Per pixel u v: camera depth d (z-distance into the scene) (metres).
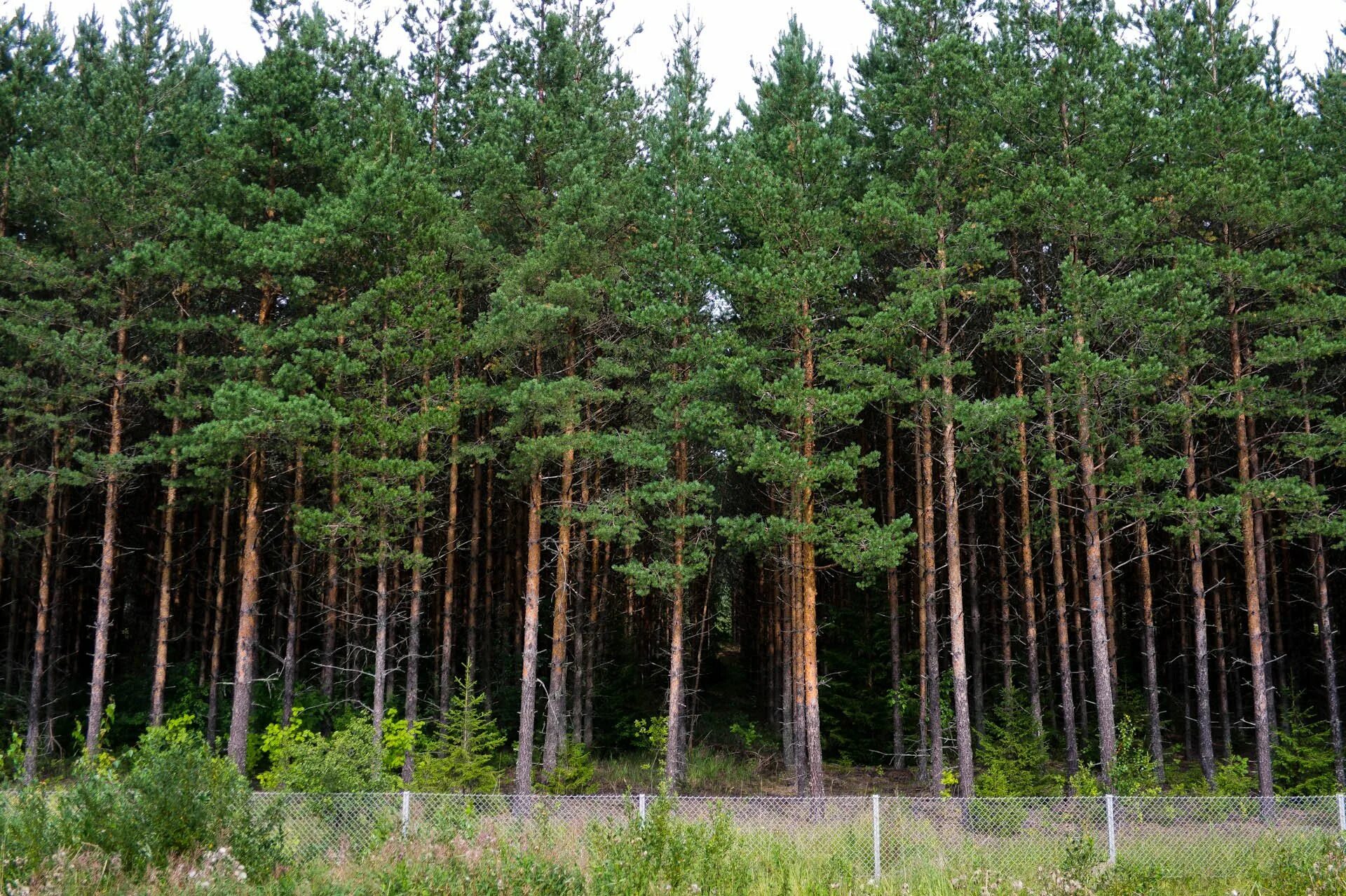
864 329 22.06
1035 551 29.44
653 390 23.77
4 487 22.16
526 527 31.58
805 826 14.77
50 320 22.09
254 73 23.83
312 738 19.20
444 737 22.14
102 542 22.56
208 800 10.14
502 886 9.23
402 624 30.61
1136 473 20.92
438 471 22.94
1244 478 22.12
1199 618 22.62
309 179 24.58
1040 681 29.59
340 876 9.70
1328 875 11.68
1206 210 22.31
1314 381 25.12
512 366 22.81
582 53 28.45
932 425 24.64
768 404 21.22
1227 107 22.78
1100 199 20.75
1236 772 21.59
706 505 25.17
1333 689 22.91
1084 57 22.70
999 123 22.95
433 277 22.39
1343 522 20.83
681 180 23.31
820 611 32.69
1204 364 23.19
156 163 25.02
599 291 22.81
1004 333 21.75
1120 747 22.92
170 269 21.31
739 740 29.03
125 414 23.91
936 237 21.80
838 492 22.06
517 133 24.03
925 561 24.47
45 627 23.97
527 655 21.75
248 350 22.03
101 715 23.80
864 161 25.30
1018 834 14.88
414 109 27.52
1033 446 24.56
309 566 29.61
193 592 30.78
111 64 27.56
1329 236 21.73
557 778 21.55
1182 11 25.52
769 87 23.81
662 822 11.02
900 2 24.02
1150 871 11.89
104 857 9.04
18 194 23.75
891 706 28.00
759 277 21.06
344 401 21.44
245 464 24.50
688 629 35.88
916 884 12.02
